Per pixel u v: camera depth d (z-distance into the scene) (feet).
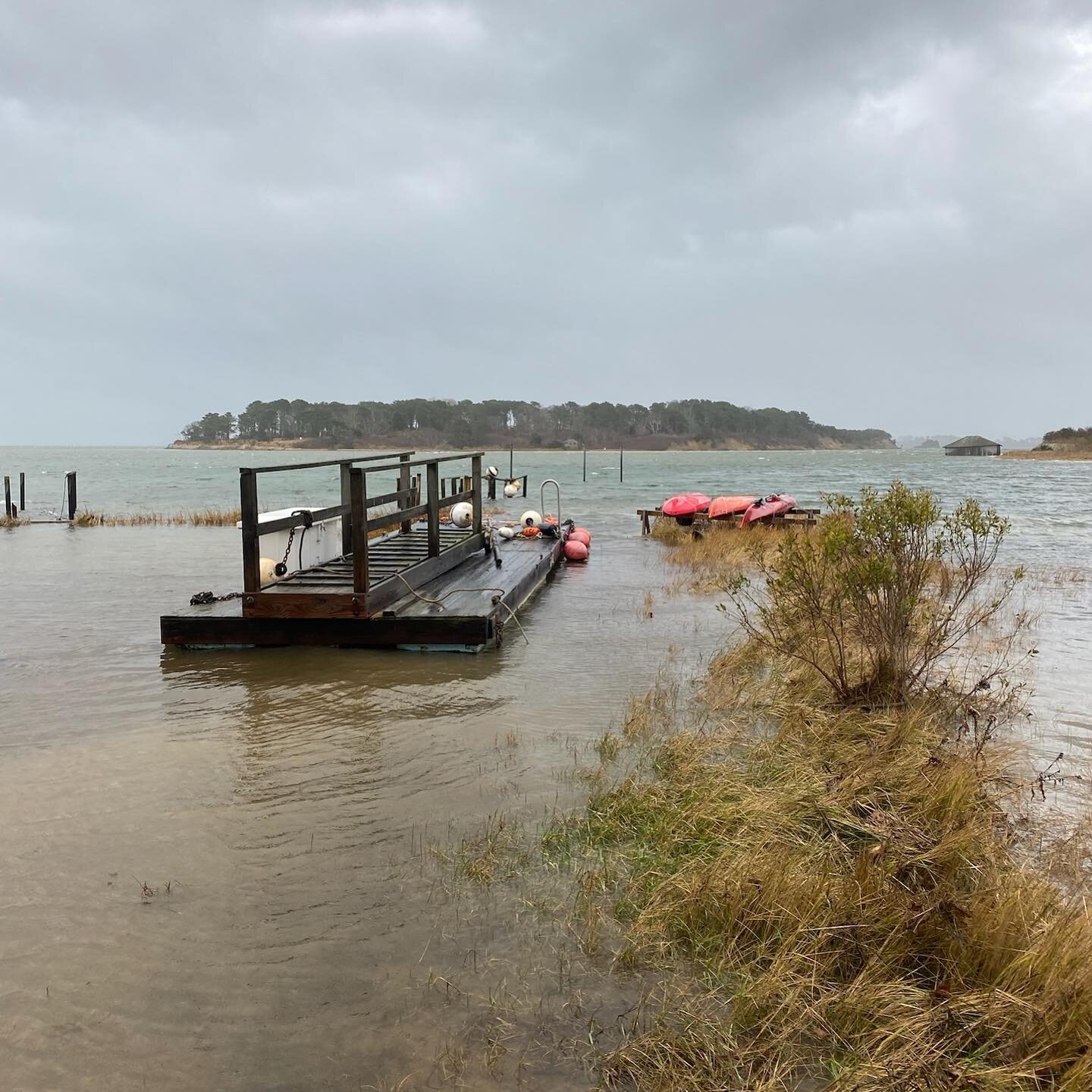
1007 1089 8.56
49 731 20.03
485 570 37.78
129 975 10.77
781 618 26.68
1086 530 67.15
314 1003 10.20
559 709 21.61
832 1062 9.18
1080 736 19.39
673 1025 9.77
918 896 11.50
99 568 47.57
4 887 12.91
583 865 13.37
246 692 23.24
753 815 14.29
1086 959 9.68
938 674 23.58
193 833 14.69
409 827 14.83
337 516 35.78
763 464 319.47
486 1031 9.70
